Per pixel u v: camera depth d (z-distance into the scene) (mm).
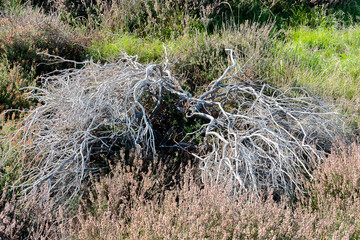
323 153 3252
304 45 5539
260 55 4707
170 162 3330
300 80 4574
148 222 2334
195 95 3975
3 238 2426
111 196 2678
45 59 4484
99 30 5691
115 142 3453
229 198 2580
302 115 3713
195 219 2361
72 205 2805
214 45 4867
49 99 3537
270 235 2262
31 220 2625
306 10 6434
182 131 3697
